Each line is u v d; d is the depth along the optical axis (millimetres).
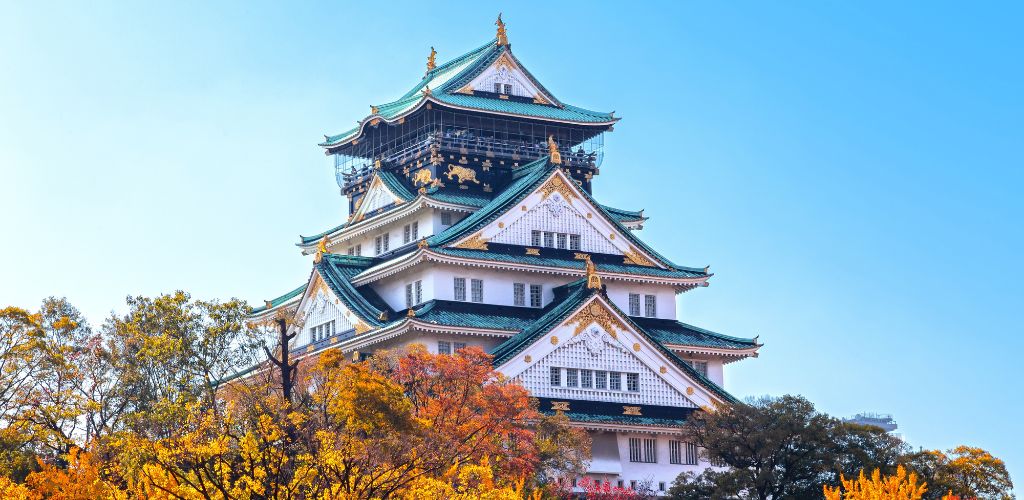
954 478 102875
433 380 95188
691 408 121312
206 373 89188
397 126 143500
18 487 61969
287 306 142375
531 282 128000
